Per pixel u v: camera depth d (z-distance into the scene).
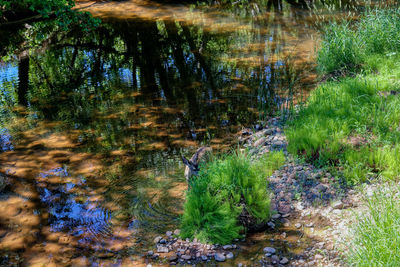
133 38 15.26
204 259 4.71
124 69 12.19
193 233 5.14
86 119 8.91
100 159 7.19
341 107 7.80
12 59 13.59
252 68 11.41
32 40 15.59
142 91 10.41
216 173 5.64
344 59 10.31
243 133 7.93
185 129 8.25
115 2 21.70
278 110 8.73
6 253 4.96
